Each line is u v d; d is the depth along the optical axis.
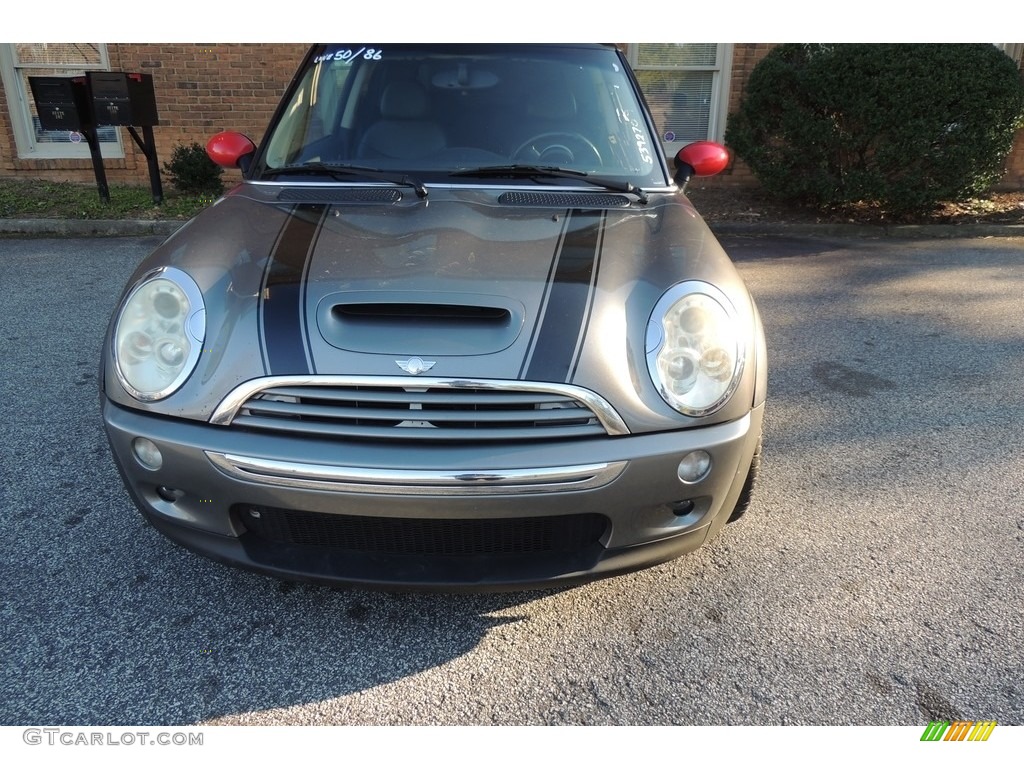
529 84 3.31
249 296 2.17
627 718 2.06
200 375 2.07
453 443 1.99
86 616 2.37
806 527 2.92
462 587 2.10
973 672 2.21
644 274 2.29
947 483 3.23
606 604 2.50
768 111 7.93
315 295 2.15
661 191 3.05
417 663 2.24
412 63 3.35
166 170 8.99
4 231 7.53
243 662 2.22
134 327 2.18
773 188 8.16
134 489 2.23
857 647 2.31
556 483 2.00
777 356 4.64
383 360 1.98
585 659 2.26
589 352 2.04
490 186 2.92
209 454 2.03
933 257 7.06
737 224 8.08
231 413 2.03
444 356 1.99
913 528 2.91
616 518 2.09
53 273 6.15
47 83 7.53
